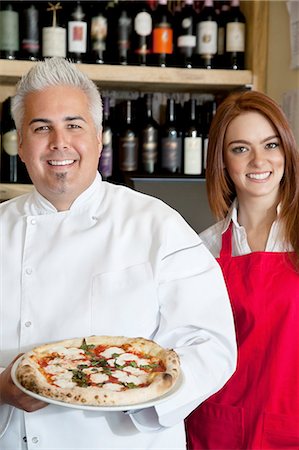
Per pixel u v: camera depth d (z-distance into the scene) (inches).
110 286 58.7
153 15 117.1
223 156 80.0
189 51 117.3
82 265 59.9
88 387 48.4
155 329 59.7
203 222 113.8
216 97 127.3
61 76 57.7
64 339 57.9
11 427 57.8
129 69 113.3
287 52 109.2
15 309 59.5
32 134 57.7
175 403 52.7
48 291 59.3
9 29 111.5
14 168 118.2
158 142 122.4
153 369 52.2
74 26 112.3
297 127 105.7
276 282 75.0
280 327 73.9
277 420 72.6
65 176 57.8
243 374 74.4
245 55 120.3
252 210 79.6
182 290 58.9
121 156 118.3
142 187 114.9
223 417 74.7
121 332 58.0
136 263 59.4
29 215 62.6
